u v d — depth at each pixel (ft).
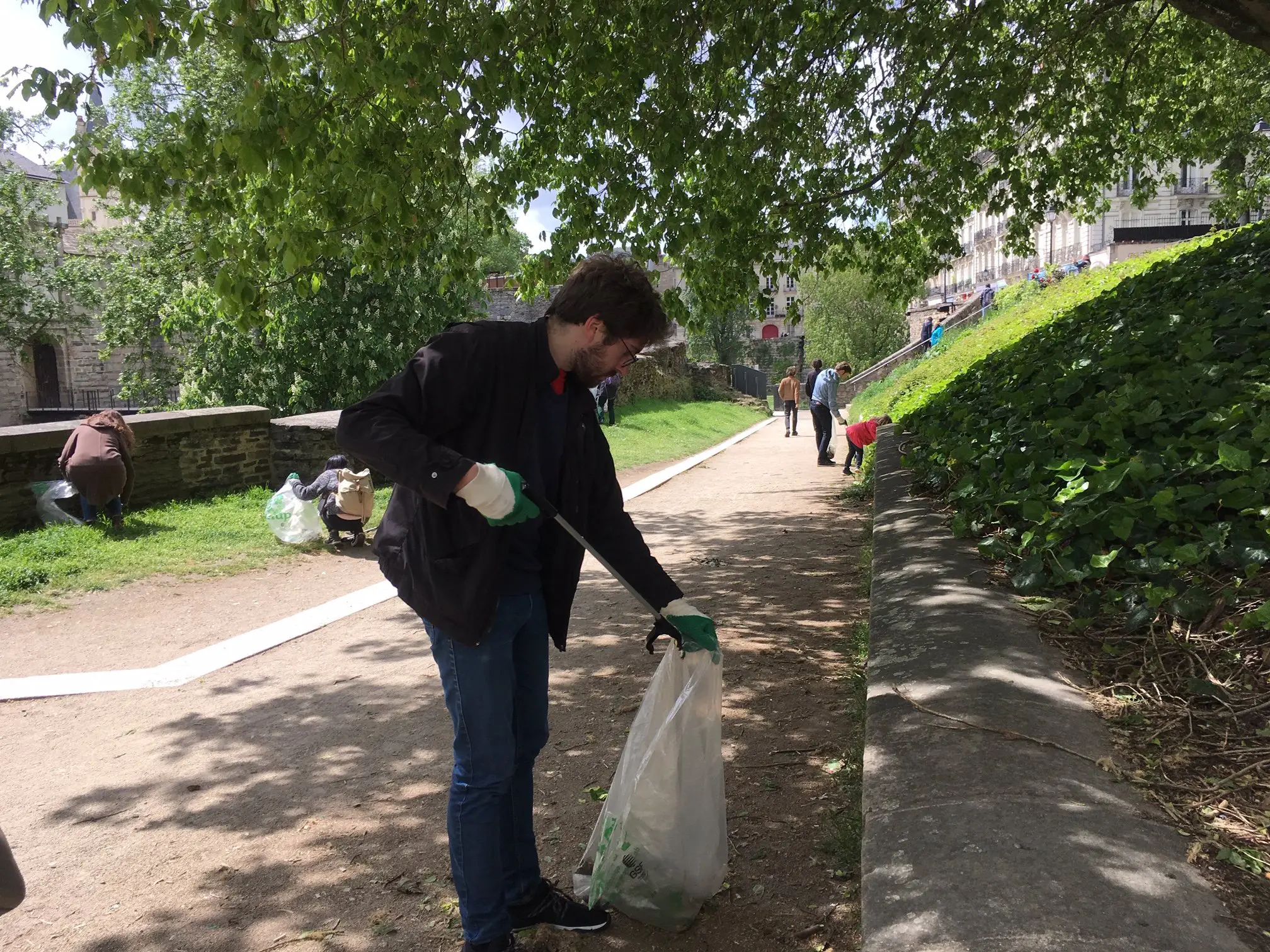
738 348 194.59
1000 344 54.49
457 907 8.64
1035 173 31.12
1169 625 8.81
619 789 7.99
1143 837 5.74
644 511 34.40
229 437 36.04
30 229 105.29
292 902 8.86
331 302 63.26
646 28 20.68
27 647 18.40
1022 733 7.13
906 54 24.68
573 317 6.86
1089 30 27.45
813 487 38.75
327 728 13.61
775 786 10.66
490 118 19.30
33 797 11.69
